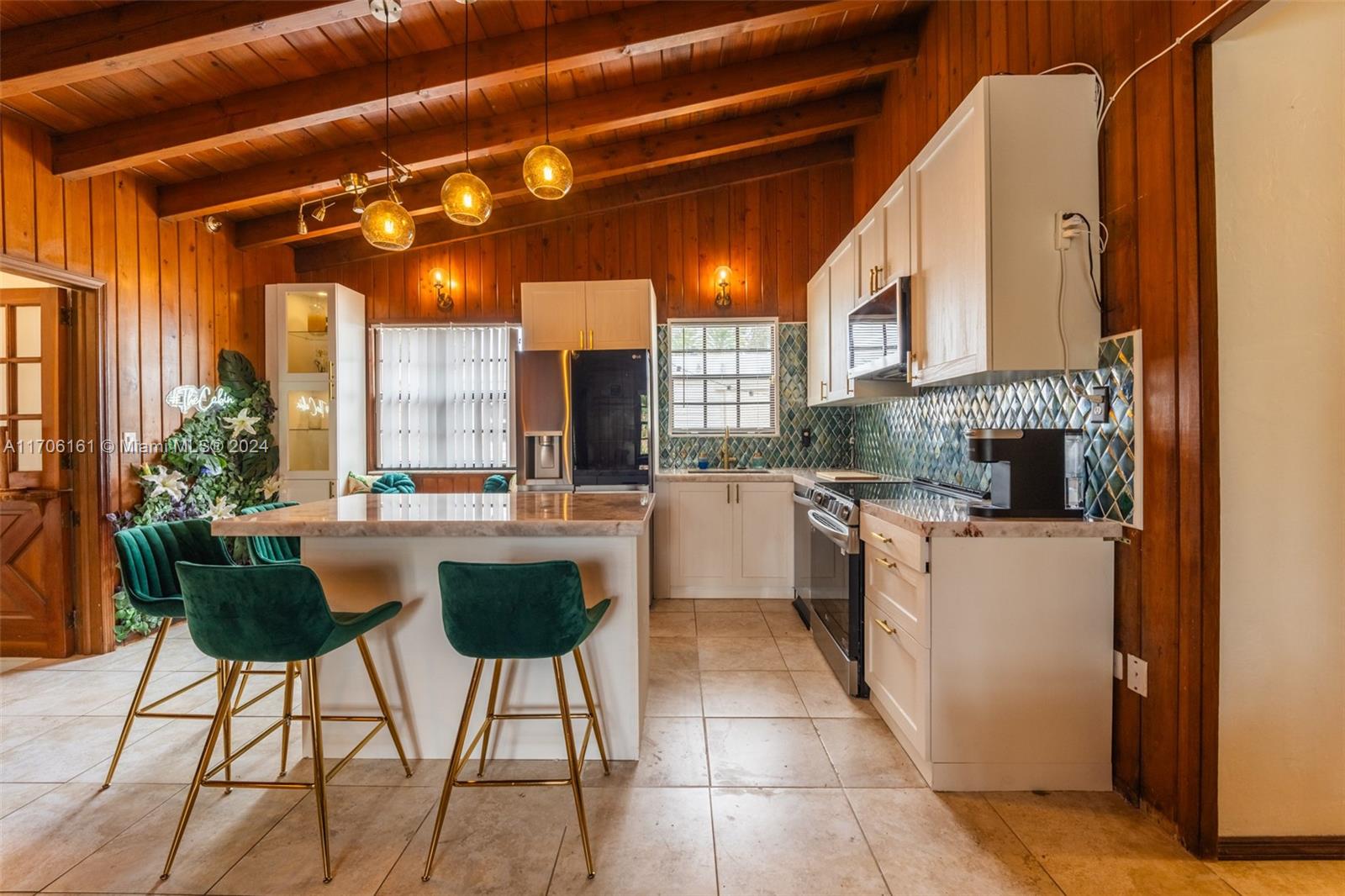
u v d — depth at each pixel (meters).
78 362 3.15
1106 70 1.87
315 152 3.43
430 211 4.02
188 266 3.72
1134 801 1.82
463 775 2.00
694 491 4.04
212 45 2.23
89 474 3.15
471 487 4.74
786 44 3.26
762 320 4.64
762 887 1.51
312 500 4.25
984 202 1.88
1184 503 1.62
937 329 2.26
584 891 1.50
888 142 3.81
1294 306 1.58
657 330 4.69
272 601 1.56
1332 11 1.56
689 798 1.87
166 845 1.67
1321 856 1.60
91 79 2.57
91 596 3.14
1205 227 1.56
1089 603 1.88
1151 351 1.71
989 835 1.70
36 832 1.72
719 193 4.66
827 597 2.93
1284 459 1.59
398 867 1.58
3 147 2.71
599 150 3.96
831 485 3.08
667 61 3.20
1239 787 1.62
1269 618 1.60
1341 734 1.60
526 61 2.68
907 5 3.14
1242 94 1.57
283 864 1.60
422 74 2.72
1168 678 1.68
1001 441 2.01
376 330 4.73
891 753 2.12
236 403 3.97
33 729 2.33
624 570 2.08
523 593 1.60
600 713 2.09
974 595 1.88
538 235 4.72
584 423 3.87
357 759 2.12
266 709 2.53
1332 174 1.58
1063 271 1.90
